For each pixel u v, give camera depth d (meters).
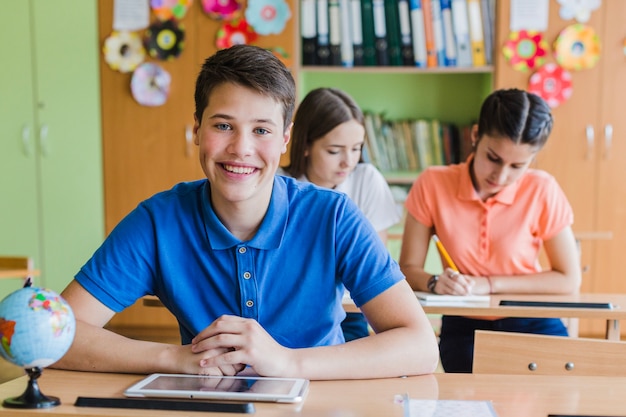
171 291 1.27
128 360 1.12
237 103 1.14
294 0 3.72
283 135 1.20
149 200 1.32
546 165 3.72
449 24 3.76
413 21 3.77
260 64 1.15
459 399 0.99
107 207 3.93
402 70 3.78
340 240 1.26
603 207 3.72
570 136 3.70
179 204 1.29
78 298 1.24
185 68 3.80
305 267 1.26
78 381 1.08
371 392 1.03
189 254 1.27
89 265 1.26
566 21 3.66
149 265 1.28
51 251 4.16
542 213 2.17
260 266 1.25
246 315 1.25
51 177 4.14
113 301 1.25
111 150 3.89
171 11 3.78
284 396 0.96
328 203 1.28
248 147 1.15
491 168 2.07
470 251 2.18
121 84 3.86
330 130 2.19
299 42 3.81
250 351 1.07
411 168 4.00
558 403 0.98
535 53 3.68
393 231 3.52
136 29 3.81
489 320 2.11
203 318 1.27
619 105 3.68
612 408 0.96
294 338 1.27
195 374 1.08
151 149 3.87
